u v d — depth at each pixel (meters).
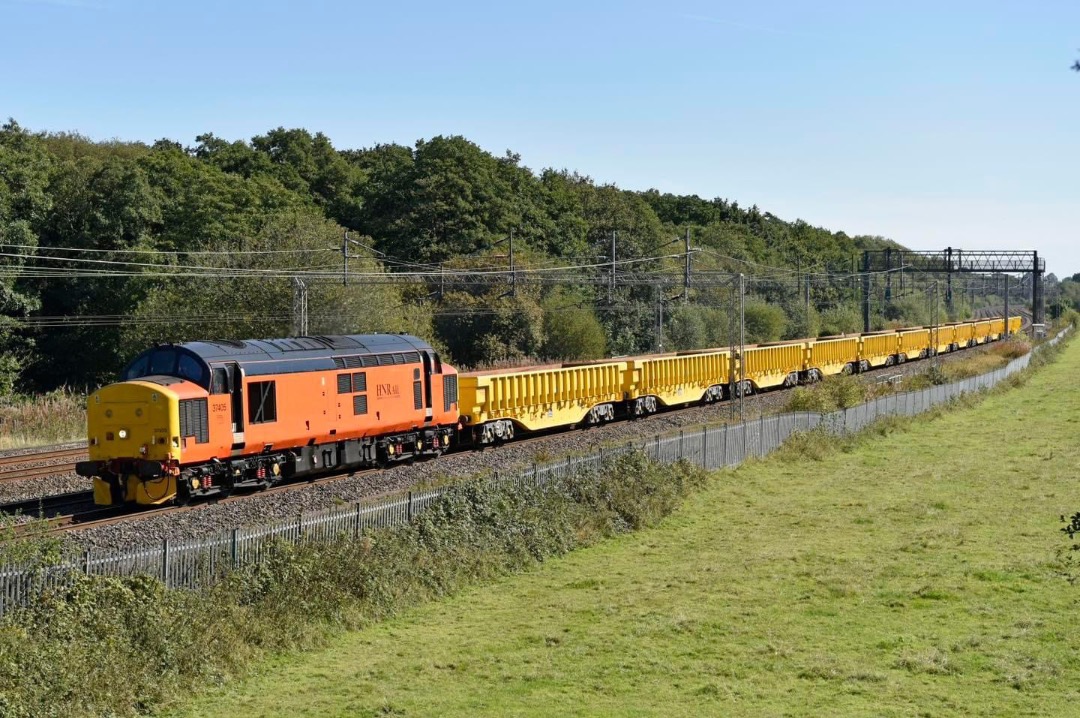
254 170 101.44
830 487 35.88
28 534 18.95
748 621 20.92
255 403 28.78
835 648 19.25
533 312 74.69
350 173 108.56
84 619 16.62
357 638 19.95
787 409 48.31
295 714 16.08
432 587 22.77
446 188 93.44
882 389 56.09
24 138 80.88
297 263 63.22
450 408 36.97
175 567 19.22
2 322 65.94
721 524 30.31
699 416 49.84
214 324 58.81
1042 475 37.31
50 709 14.69
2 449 39.44
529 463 33.72
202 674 17.19
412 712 16.17
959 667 17.97
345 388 31.95
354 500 28.42
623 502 30.08
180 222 77.75
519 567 25.11
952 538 27.83
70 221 75.00
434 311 74.38
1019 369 80.19
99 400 27.05
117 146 110.31
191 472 27.14
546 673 18.00
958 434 49.25
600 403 46.78
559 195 110.62
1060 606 21.62
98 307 74.19
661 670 18.09
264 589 19.92
